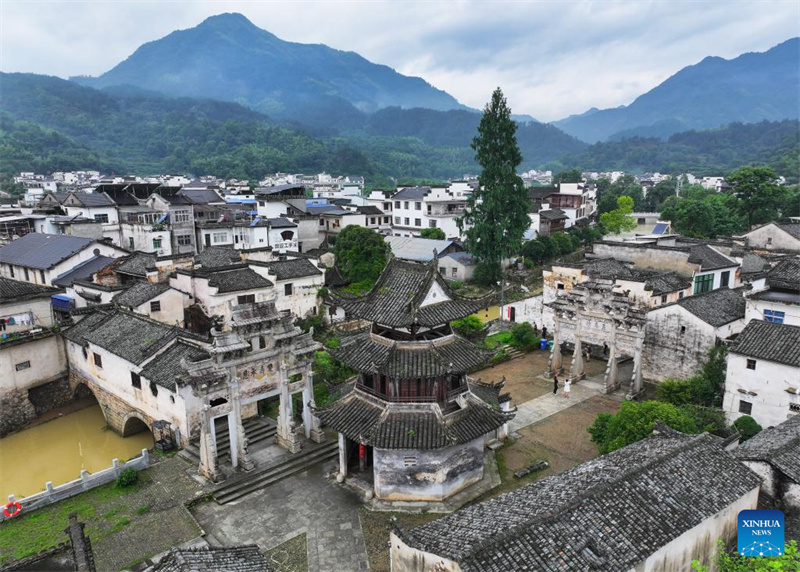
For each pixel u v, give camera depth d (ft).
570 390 153.38
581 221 390.83
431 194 371.97
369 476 110.22
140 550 89.45
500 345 185.78
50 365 154.81
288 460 115.55
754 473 79.87
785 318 140.26
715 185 577.43
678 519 69.31
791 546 61.57
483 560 60.44
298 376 131.95
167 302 170.81
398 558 72.08
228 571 62.90
